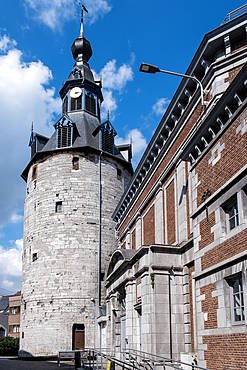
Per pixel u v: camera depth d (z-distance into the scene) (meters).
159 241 20.05
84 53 45.41
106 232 34.81
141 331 16.91
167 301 15.45
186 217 16.48
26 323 32.62
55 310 31.47
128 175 40.44
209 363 11.32
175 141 19.08
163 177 20.12
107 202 35.91
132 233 28.33
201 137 13.32
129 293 18.88
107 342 25.08
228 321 10.63
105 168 36.91
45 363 27.20
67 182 35.09
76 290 32.00
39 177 36.50
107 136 38.06
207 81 15.80
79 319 31.30
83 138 37.06
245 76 10.59
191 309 15.11
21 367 23.33
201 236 12.85
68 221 33.84
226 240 11.16
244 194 10.57
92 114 41.12
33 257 34.09
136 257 18.03
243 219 10.39
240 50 14.59
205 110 15.06
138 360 17.25
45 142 39.53
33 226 35.25
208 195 12.62
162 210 20.06
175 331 15.16
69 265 32.62
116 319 22.92
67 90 41.97
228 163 11.54
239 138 11.02
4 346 46.03
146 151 23.11
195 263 13.06
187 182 17.02
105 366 21.02
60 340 30.64
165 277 15.79
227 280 11.04
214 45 15.27
